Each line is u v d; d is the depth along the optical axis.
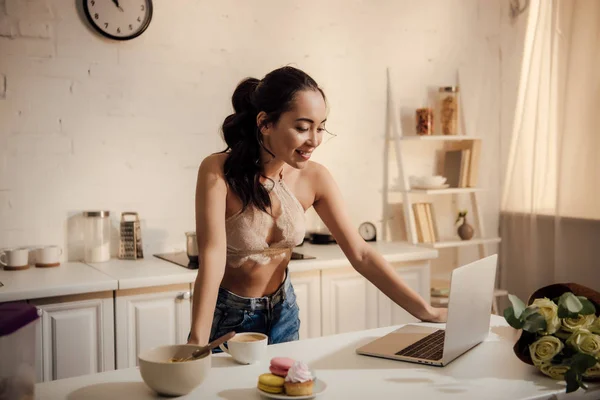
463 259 4.36
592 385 1.47
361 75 3.92
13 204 3.07
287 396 1.34
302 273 3.13
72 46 3.14
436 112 4.19
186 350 1.47
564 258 3.83
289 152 1.80
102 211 3.14
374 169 4.00
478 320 1.74
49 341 2.60
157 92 3.35
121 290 2.73
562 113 3.81
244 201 1.95
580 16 3.74
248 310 2.03
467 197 4.33
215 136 3.52
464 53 4.25
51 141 3.13
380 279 2.04
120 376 1.52
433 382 1.46
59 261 3.06
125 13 3.21
